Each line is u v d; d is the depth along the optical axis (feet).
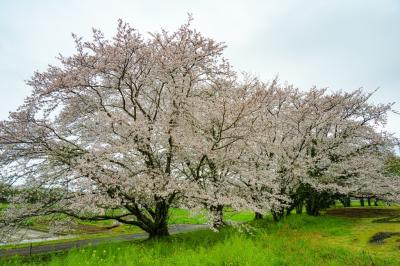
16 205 36.35
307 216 64.08
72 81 36.76
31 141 37.11
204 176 43.60
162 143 40.81
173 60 38.37
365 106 68.85
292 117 64.85
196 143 38.78
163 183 36.68
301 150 65.77
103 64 37.17
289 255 31.09
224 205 43.37
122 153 37.45
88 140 41.63
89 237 65.62
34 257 37.91
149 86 43.78
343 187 65.51
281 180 56.80
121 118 36.35
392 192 65.67
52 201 37.37
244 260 27.04
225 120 41.14
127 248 30.78
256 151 53.57
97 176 33.99
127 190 34.86
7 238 36.45
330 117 66.28
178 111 41.06
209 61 41.34
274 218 58.85
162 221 42.47
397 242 37.68
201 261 27.91
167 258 28.71
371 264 27.86
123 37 36.63
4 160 36.63
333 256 31.07
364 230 48.14
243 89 50.37
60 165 38.91
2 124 35.65
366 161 65.36
